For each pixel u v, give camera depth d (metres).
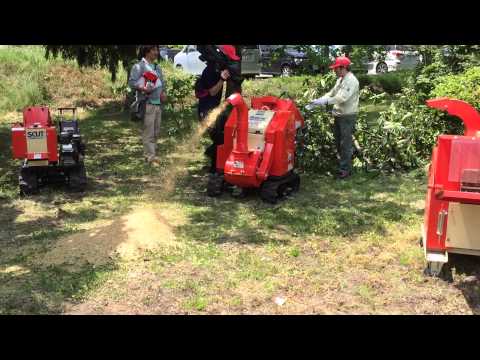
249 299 4.52
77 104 15.10
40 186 7.61
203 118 8.37
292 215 6.51
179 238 5.78
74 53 11.96
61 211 6.56
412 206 6.88
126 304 4.43
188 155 9.72
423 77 10.12
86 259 5.24
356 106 7.95
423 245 5.43
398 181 8.07
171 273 4.97
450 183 4.65
